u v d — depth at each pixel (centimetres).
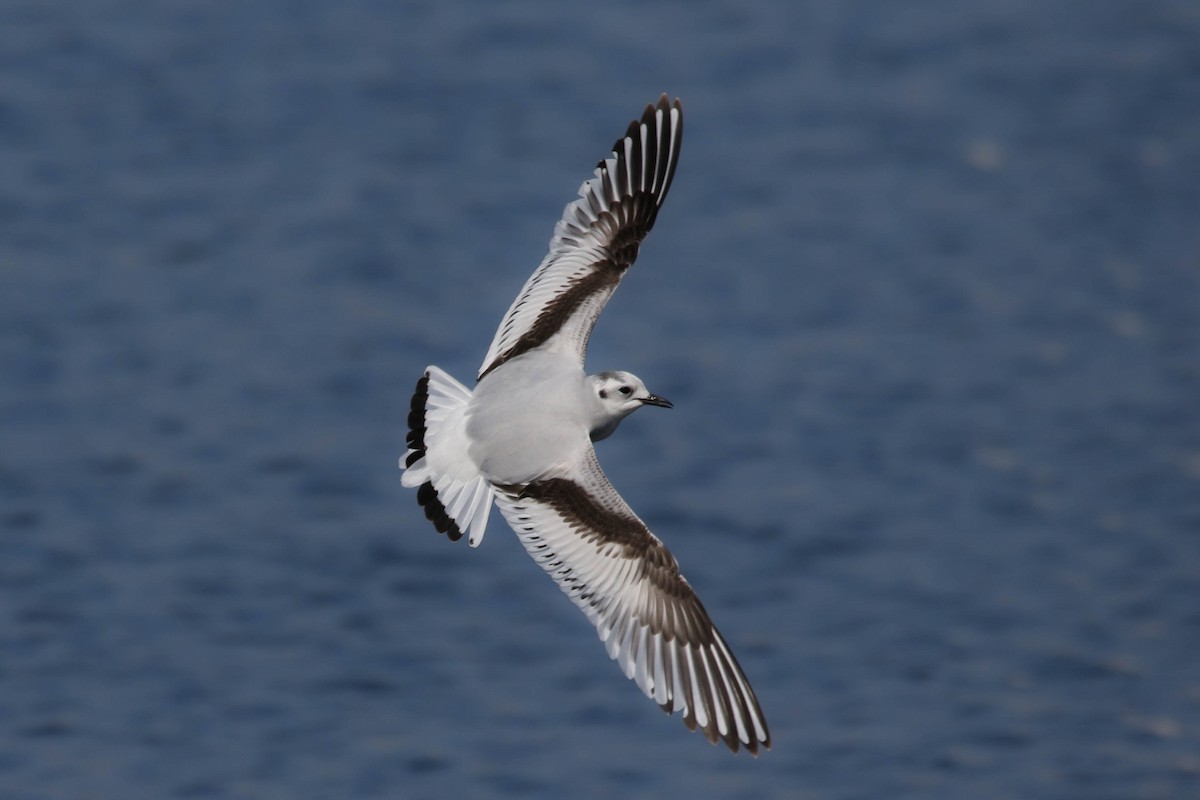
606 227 1073
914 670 1862
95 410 2402
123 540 2073
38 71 3541
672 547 2112
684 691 955
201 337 2622
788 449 2367
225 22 3828
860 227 3102
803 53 3791
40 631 1875
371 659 1842
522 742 1703
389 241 2938
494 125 3381
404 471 984
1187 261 2994
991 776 1680
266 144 3288
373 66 3616
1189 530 2166
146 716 1733
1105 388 2564
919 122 3528
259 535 2092
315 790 1625
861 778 1664
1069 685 1841
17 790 1616
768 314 2780
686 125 3459
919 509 2216
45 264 2838
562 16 3909
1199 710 1794
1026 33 3969
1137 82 3734
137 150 3247
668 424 2431
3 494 2167
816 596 2008
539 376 995
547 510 955
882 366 2612
